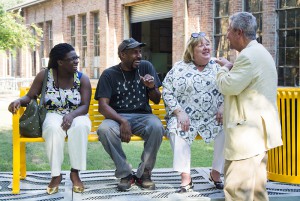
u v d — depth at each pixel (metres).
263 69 4.24
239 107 4.32
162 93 5.03
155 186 5.13
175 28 17.12
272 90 4.30
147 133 4.86
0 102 20.20
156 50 24.62
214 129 4.97
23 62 30.78
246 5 13.96
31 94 5.04
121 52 5.05
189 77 4.97
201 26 15.78
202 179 5.47
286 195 4.82
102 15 21.75
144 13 19.64
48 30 27.73
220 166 5.04
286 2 12.72
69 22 25.27
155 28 24.45
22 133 4.88
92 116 5.62
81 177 5.52
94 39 23.14
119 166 4.86
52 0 26.42
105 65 21.64
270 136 4.25
